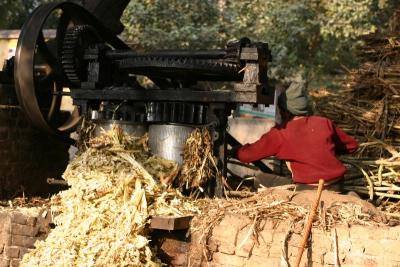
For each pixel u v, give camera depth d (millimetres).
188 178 5988
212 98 6086
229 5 13672
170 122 6160
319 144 5777
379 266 4910
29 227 5941
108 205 5508
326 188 5738
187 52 6297
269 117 10773
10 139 7285
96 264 5227
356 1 12922
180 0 13391
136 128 6238
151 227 5375
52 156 7996
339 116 7555
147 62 6344
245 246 5219
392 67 7578
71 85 7273
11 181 7312
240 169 9359
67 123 7617
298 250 5004
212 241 5340
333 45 13953
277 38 13344
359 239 4961
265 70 6242
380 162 6613
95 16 7516
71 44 6738
